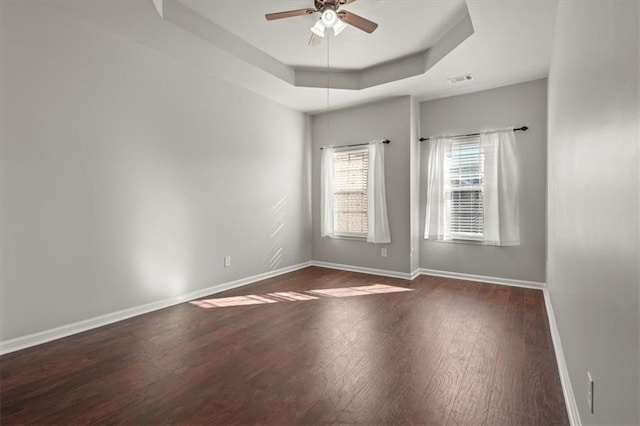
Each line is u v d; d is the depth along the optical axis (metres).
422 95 4.70
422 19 3.13
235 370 2.16
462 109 4.64
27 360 2.28
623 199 0.91
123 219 3.09
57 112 2.62
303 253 5.55
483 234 4.39
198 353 2.41
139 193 3.22
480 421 1.65
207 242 3.92
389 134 4.88
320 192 5.64
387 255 4.94
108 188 2.97
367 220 5.04
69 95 2.69
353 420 1.66
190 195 3.71
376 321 3.05
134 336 2.71
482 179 4.43
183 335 2.73
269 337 2.70
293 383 2.01
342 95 4.67
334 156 5.46
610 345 1.03
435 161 4.76
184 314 3.24
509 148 4.23
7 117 2.37
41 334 2.56
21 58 2.42
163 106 3.41
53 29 2.59
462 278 4.68
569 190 1.91
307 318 3.14
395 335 2.73
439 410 1.74
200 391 1.92
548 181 3.59
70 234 2.72
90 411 1.74
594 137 1.26
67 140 2.69
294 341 2.62
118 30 2.93
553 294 2.92
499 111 4.36
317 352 2.42
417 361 2.28
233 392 1.91
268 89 4.43
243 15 3.06
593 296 1.26
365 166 5.14
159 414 1.71
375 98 4.81
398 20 3.14
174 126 3.52
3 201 2.36
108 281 2.98
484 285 4.33
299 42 3.59
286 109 5.16
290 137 5.24
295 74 4.32
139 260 3.23
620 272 0.93
